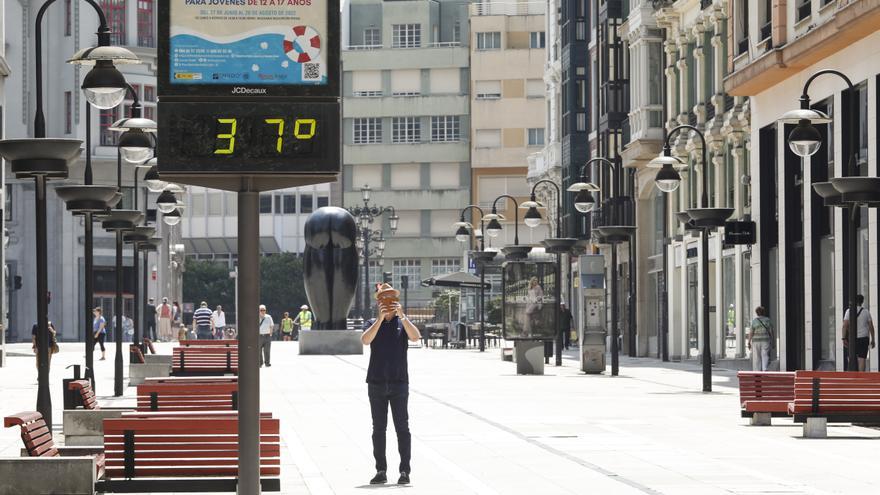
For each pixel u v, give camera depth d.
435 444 42.53
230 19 23.38
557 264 87.62
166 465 27.50
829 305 79.44
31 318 172.12
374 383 33.06
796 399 44.81
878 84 71.06
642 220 127.56
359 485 33.03
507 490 31.98
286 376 85.12
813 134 52.84
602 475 34.75
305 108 23.47
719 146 104.69
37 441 27.23
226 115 23.34
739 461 37.91
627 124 129.88
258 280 24.00
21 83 172.00
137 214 64.94
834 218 77.56
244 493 23.91
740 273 98.62
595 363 88.94
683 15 114.06
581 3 158.25
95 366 99.62
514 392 68.44
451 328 152.25
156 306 179.88
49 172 38.97
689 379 81.94
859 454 39.69
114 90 39.38
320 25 23.50
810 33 76.12
